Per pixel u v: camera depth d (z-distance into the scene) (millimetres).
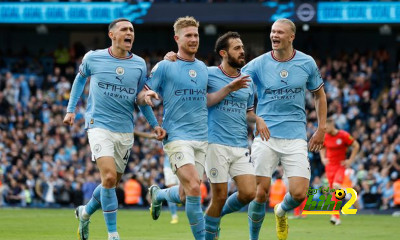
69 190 23281
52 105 28312
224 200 9648
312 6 27672
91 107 9656
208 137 9664
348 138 15258
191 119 9328
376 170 22031
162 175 23172
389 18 27297
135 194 22766
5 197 23656
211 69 9875
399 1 27250
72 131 26453
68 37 33750
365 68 29047
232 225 15281
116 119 9578
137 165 24031
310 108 27141
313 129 24750
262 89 10281
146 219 17203
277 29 10102
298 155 10062
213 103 9555
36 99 28344
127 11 28484
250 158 9805
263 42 32438
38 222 15859
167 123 9398
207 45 32750
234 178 9719
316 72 10320
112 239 9352
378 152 23141
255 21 28203
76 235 12695
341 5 27500
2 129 27203
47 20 28812
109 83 9555
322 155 15656
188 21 9484
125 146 9727
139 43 33375
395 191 21453
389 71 30734
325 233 13422
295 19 27797
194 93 9344
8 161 24594
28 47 34000
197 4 28484
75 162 24578
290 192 10094
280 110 10172
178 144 9219
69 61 31453
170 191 10383
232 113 9648
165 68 9391
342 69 29203
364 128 25391
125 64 9641
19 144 25938
